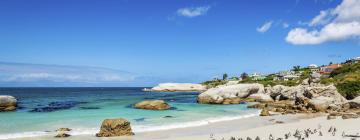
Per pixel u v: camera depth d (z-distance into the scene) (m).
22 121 35.84
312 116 44.31
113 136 27.69
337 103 52.38
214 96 67.50
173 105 61.41
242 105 63.12
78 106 56.50
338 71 100.38
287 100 71.19
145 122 36.28
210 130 31.47
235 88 76.56
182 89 157.25
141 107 52.09
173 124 34.97
